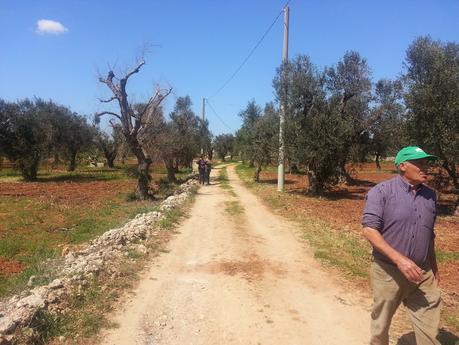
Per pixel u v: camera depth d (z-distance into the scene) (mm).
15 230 16047
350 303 7367
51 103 52375
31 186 35500
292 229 14242
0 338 5195
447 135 17250
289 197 24375
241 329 6270
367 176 47188
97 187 34469
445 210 20766
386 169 61719
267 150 34281
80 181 40969
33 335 5500
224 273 9031
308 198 24516
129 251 10148
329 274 9055
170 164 38781
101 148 68000
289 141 24891
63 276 7844
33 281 8109
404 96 18078
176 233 13094
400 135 19125
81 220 18031
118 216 19031
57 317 6117
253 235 13156
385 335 4711
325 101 24188
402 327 6215
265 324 6461
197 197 23641
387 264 4523
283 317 6730
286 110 24750
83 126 55031
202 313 6820
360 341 5949
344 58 25203
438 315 4430
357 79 25016
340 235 13305
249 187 31203
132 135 24438
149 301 7258
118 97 24047
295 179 40438
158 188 32250
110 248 10094
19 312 5875
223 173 50781
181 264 9641
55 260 9961
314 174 26094
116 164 79062
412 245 4414
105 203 23688
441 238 13766
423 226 4414
